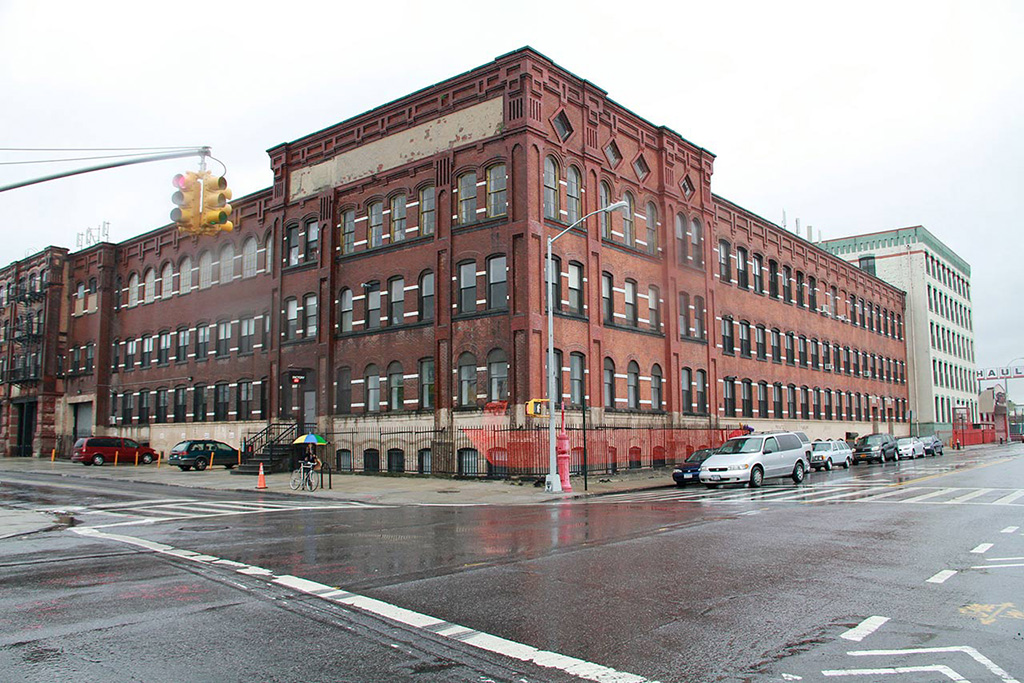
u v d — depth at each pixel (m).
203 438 43.84
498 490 25.39
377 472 33.28
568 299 31.62
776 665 6.25
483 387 30.62
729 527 14.76
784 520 15.83
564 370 30.86
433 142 33.66
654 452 34.38
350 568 10.58
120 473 36.12
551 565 10.68
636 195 36.47
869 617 7.75
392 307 34.59
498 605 8.32
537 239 30.25
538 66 31.23
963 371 83.88
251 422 40.78
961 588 9.05
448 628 7.41
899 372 70.31
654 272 37.09
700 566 10.55
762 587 9.18
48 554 12.06
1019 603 8.30
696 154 40.97
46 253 55.84
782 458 28.06
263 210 41.47
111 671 6.17
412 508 19.97
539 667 6.24
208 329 44.62
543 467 28.58
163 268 48.56
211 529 15.23
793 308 51.44
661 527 14.88
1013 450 64.38
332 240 37.12
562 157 32.09
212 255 44.84
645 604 8.34
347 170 37.09
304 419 37.72
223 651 6.70
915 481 27.53
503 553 11.79
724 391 42.53
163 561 11.30
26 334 55.66
